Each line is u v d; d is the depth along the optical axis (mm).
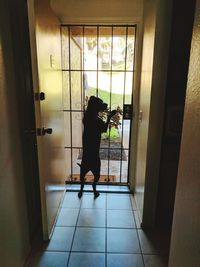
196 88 790
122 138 2719
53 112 1880
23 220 1546
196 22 797
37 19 1405
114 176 2846
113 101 2619
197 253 764
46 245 1732
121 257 1630
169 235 1865
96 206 2270
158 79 1644
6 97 1268
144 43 1993
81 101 2754
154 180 1841
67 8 2107
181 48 1621
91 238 1813
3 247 1228
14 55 1399
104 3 2076
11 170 1339
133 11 2086
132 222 2023
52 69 1829
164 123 1744
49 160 1768
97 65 2568
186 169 889
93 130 2211
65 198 2406
